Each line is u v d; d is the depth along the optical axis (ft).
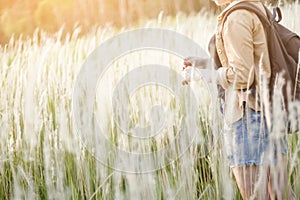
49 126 16.43
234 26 12.32
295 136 15.01
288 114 12.48
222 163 14.15
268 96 11.85
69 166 16.31
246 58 12.24
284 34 13.09
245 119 12.54
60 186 15.69
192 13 29.30
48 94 18.20
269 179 13.35
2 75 19.71
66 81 17.84
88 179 15.81
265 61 12.42
